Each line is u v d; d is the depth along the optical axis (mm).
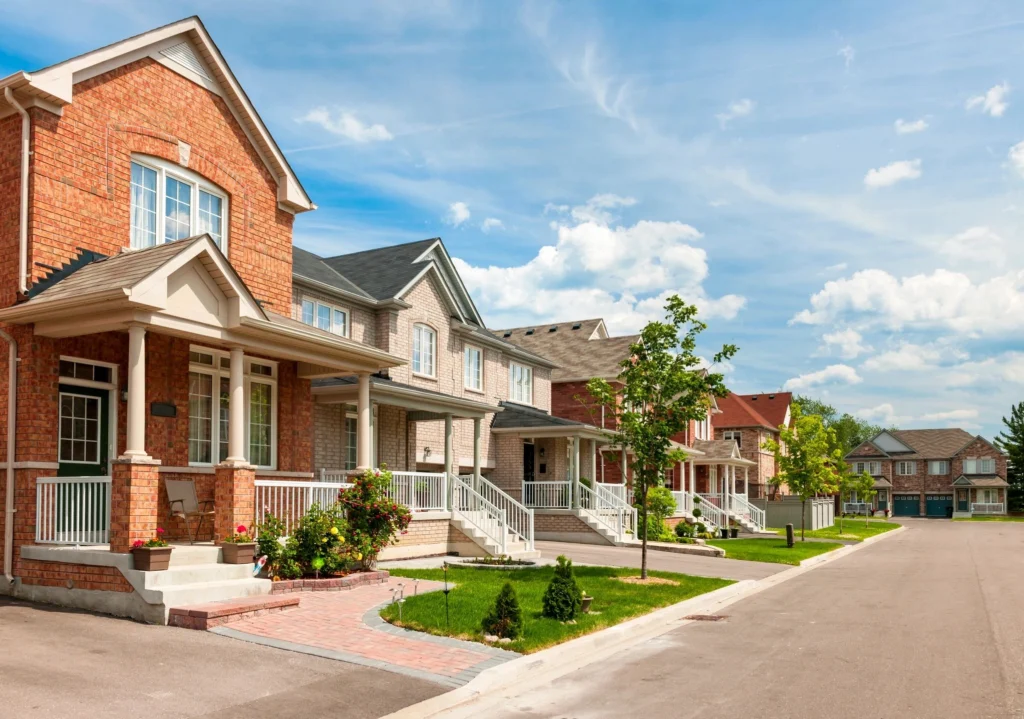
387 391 21859
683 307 18562
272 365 18422
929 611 15531
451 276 29953
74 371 14211
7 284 13570
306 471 18828
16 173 13648
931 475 93875
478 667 9570
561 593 12625
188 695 8219
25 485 13258
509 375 34781
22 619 11625
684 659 10812
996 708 8469
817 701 8680
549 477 35531
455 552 22844
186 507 14688
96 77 14680
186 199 16672
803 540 36188
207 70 17141
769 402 77688
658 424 18281
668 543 29750
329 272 26375
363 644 10500
